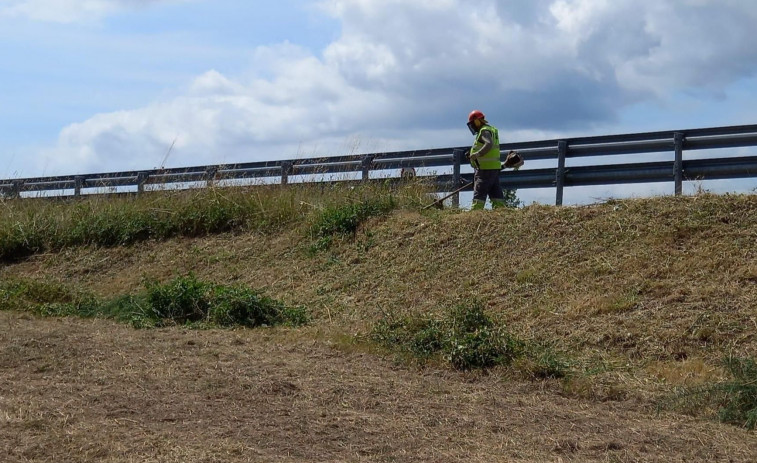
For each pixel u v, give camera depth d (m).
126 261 15.89
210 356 8.89
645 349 8.66
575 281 10.32
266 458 5.57
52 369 8.16
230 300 11.44
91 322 11.55
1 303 12.79
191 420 6.43
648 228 10.88
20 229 17.34
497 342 8.70
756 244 9.91
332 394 7.37
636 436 6.37
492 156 13.61
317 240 14.14
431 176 15.69
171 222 16.50
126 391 7.26
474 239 12.20
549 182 14.57
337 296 12.08
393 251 12.78
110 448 5.67
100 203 17.88
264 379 7.80
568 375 8.09
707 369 8.05
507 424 6.62
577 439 6.24
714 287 9.35
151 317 11.58
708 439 6.35
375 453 5.79
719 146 12.92
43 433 6.00
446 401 7.32
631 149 13.69
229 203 16.28
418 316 10.07
